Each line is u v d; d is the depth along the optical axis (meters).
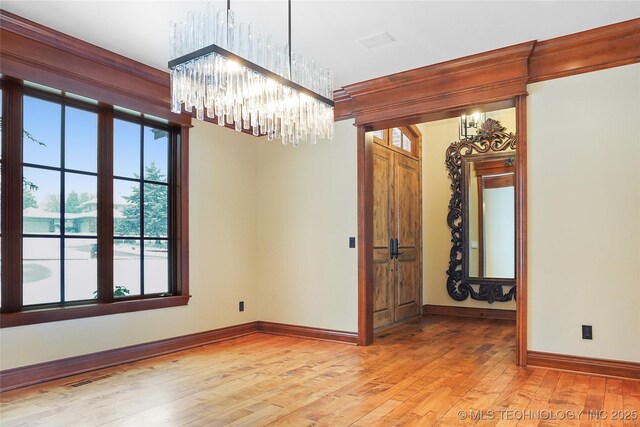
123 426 2.35
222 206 4.60
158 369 3.42
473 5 2.77
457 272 5.95
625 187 3.15
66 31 3.10
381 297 5.05
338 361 3.65
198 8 2.78
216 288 4.48
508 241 5.65
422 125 6.18
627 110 3.16
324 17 2.89
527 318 3.43
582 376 3.17
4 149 3.04
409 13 2.86
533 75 3.47
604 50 3.22
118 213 3.74
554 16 2.93
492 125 5.77
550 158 3.39
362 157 4.32
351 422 2.40
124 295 3.76
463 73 3.70
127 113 3.79
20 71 3.00
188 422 2.40
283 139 2.96
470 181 5.92
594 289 3.22
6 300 3.01
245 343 4.35
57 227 3.33
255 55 2.54
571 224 3.31
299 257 4.70
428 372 3.32
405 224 5.68
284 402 2.70
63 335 3.22
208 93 2.47
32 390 2.92
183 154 4.20
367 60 3.62
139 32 3.11
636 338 3.08
